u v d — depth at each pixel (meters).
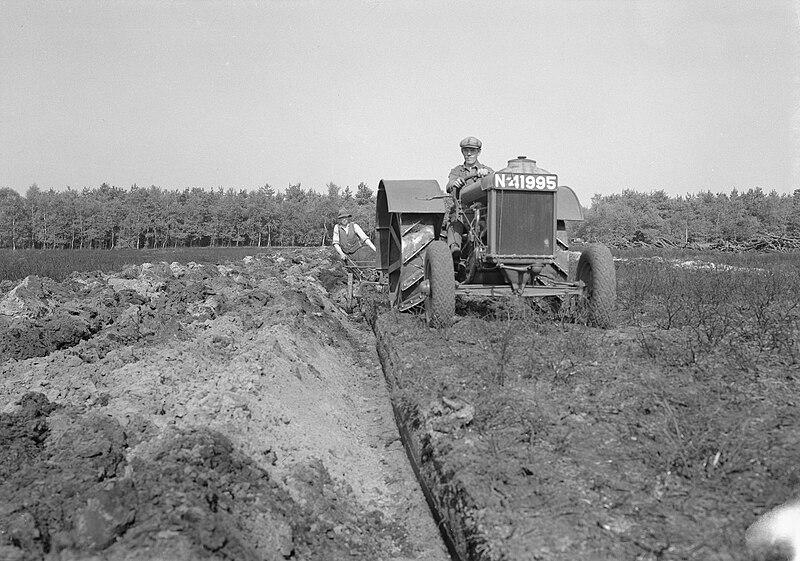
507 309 7.57
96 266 20.08
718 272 13.19
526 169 7.27
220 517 3.39
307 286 12.08
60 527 3.21
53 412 4.68
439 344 6.74
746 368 5.35
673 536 3.05
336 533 4.10
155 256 28.70
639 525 3.17
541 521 3.28
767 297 9.02
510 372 5.57
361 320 11.36
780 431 4.02
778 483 3.40
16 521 3.12
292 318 7.97
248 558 3.22
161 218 59.44
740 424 4.09
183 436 4.17
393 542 4.16
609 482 3.58
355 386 7.47
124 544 3.04
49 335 6.57
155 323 7.66
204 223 60.41
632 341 6.52
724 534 3.02
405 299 8.62
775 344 6.07
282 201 65.31
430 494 4.42
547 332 7.11
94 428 4.27
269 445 4.69
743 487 3.41
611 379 5.23
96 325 7.29
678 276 12.38
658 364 5.64
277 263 19.19
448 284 7.39
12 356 6.14
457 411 4.57
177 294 9.07
